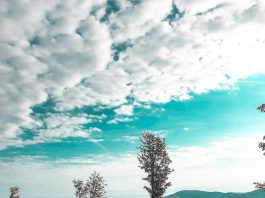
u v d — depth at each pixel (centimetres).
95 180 7656
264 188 2536
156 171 5462
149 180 5488
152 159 5512
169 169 5497
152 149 5528
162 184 5431
